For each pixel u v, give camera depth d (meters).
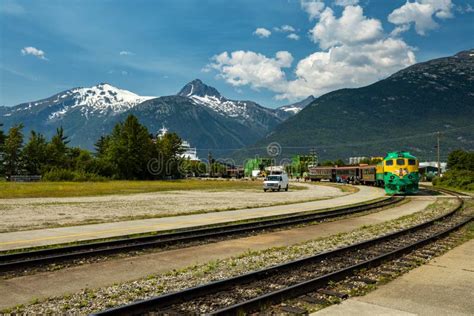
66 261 11.63
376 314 7.12
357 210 26.47
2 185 62.97
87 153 113.38
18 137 104.31
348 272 9.53
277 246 14.35
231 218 22.67
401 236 15.87
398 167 40.88
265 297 7.41
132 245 13.55
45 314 7.23
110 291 8.60
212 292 8.30
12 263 10.59
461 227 17.84
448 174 67.19
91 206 30.19
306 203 33.78
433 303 7.73
